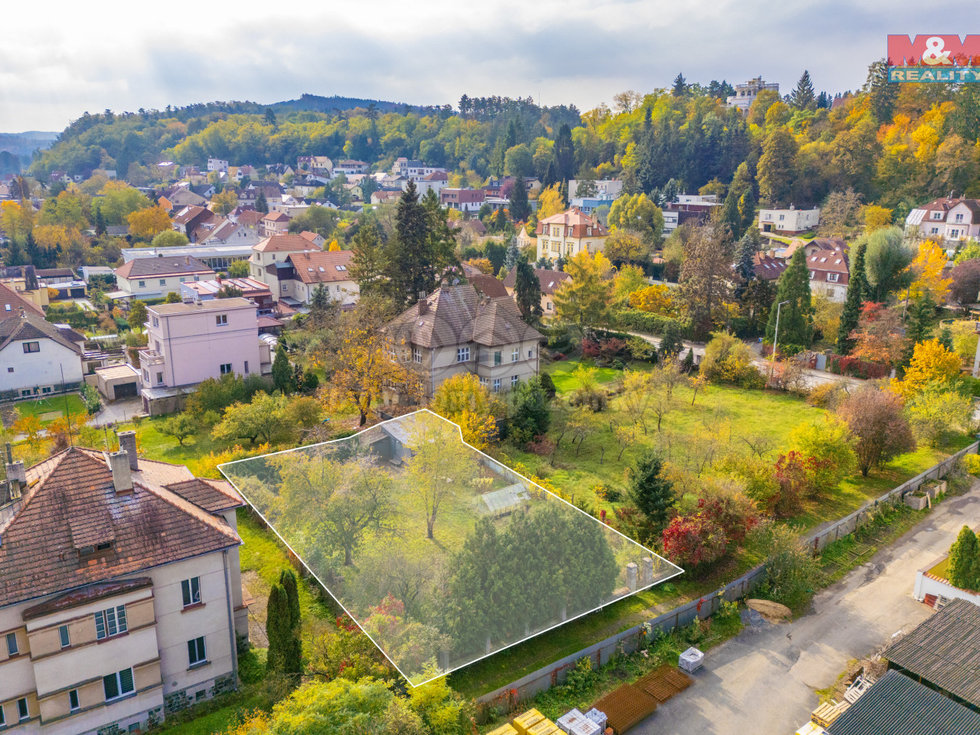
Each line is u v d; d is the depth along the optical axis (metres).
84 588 23.86
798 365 65.69
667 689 28.66
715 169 166.88
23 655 23.31
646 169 164.62
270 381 62.84
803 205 146.25
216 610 27.03
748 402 63.28
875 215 122.88
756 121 198.00
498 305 62.19
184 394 61.53
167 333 60.94
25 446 48.72
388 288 74.25
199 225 161.38
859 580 37.19
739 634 32.62
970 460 49.78
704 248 82.19
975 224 111.50
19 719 23.66
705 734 26.77
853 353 70.81
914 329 67.06
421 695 23.61
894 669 27.56
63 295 111.12
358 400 55.34
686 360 70.44
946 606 30.08
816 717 26.75
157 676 25.61
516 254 121.44
